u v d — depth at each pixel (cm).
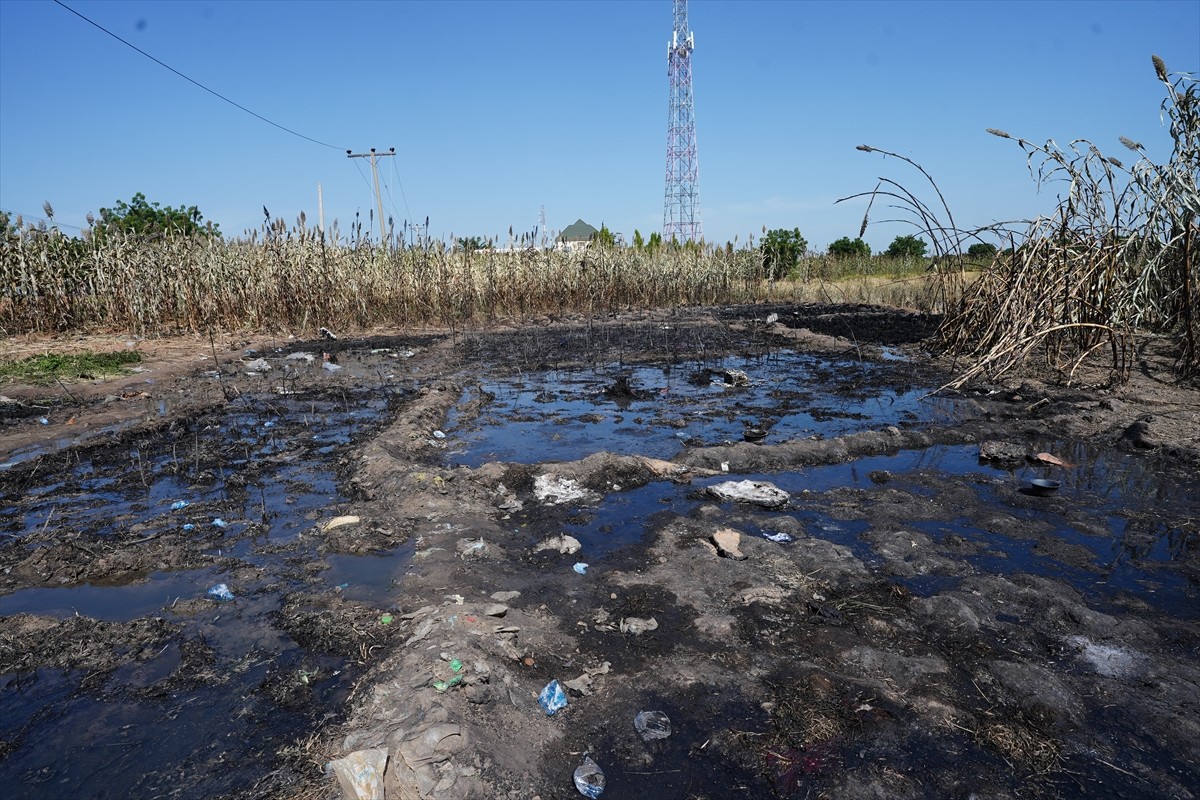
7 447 550
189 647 278
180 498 444
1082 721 235
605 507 425
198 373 867
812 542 362
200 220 1898
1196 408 613
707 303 1905
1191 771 213
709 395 740
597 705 244
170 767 216
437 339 1209
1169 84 655
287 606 308
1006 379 771
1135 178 686
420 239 1501
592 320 1486
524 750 219
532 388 789
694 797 205
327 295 1325
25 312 1188
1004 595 311
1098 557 354
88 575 342
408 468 458
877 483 464
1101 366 790
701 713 239
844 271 2383
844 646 276
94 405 689
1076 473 477
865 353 988
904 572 335
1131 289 709
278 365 947
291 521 405
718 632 286
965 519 401
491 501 434
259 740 227
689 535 377
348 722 230
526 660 268
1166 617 298
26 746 227
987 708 241
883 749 221
